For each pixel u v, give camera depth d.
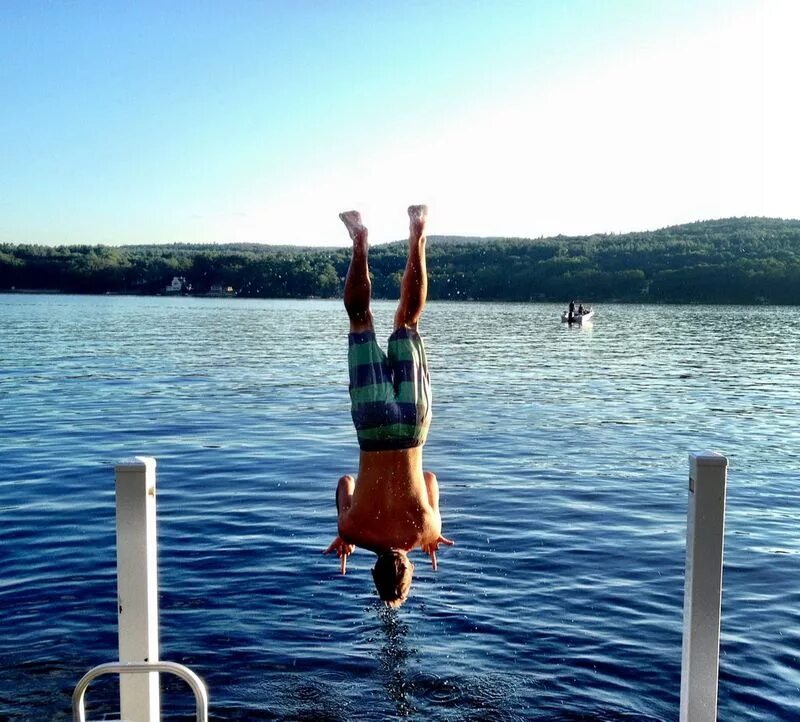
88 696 7.91
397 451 4.75
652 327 77.88
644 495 15.14
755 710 7.70
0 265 167.50
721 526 4.91
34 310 98.62
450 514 13.75
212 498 14.62
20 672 8.31
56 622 9.38
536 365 41.31
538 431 22.03
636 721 7.55
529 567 11.24
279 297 170.38
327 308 123.25
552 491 15.39
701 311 118.50
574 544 12.22
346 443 19.84
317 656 8.72
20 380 31.45
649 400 28.80
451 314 107.62
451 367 39.75
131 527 4.97
